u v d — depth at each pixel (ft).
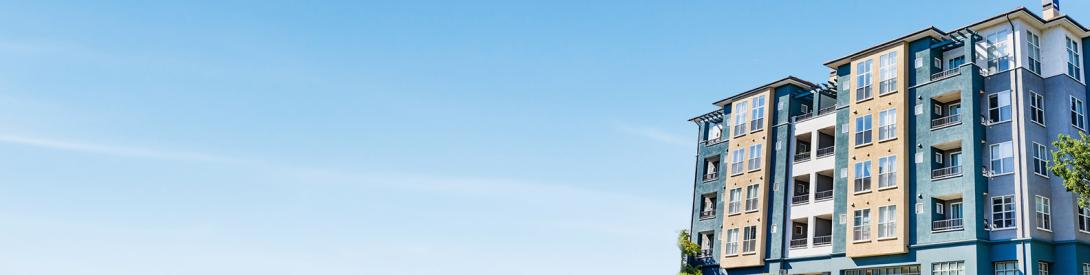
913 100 163.02
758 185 191.62
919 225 155.02
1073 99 153.89
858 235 164.66
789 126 191.93
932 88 159.94
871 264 162.20
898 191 158.61
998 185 148.56
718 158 212.84
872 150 166.50
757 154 195.11
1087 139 133.28
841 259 168.55
